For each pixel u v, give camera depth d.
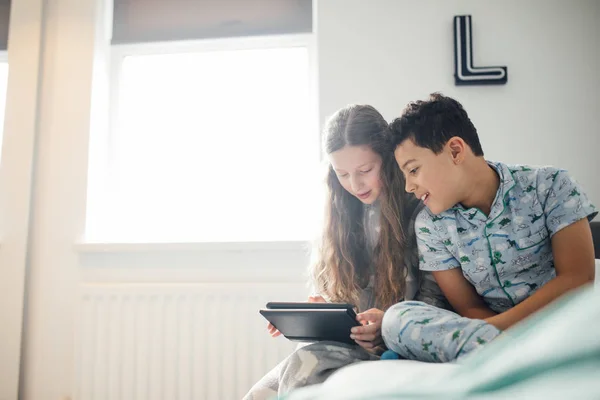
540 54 1.87
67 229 1.98
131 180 2.18
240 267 1.89
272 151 2.15
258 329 1.78
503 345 0.37
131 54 2.23
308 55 2.14
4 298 1.93
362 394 0.39
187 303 1.82
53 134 2.04
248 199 2.13
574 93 1.84
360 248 1.34
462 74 1.86
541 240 1.11
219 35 2.14
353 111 1.28
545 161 1.83
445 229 1.16
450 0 1.94
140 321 1.83
